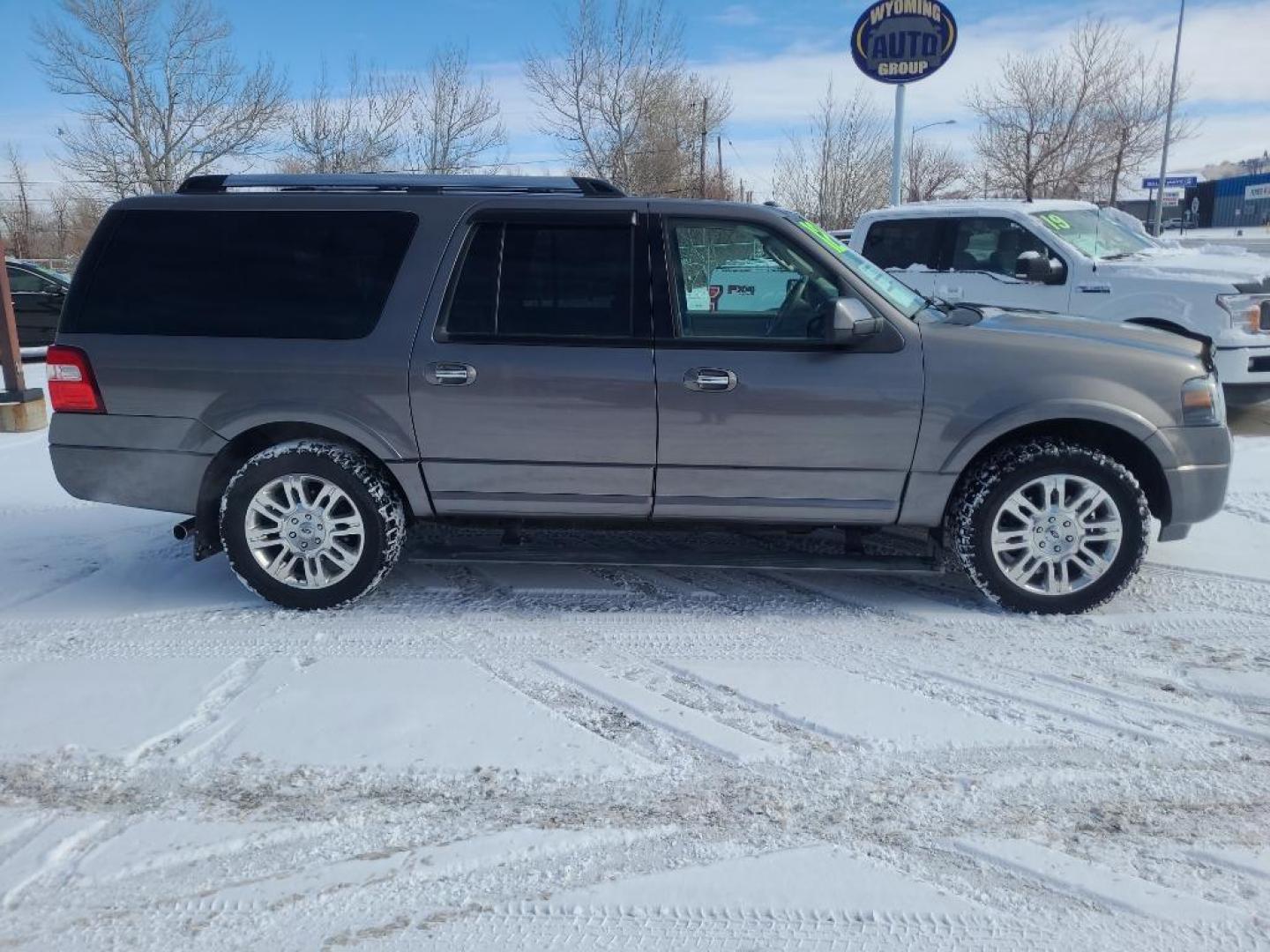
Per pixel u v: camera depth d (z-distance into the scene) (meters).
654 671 4.09
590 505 4.59
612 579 5.21
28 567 5.44
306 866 2.85
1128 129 28.25
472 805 3.15
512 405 4.45
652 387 4.39
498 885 2.77
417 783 3.27
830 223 27.80
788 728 3.61
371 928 2.60
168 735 3.57
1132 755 3.41
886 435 4.41
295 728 3.61
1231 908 2.65
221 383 4.52
